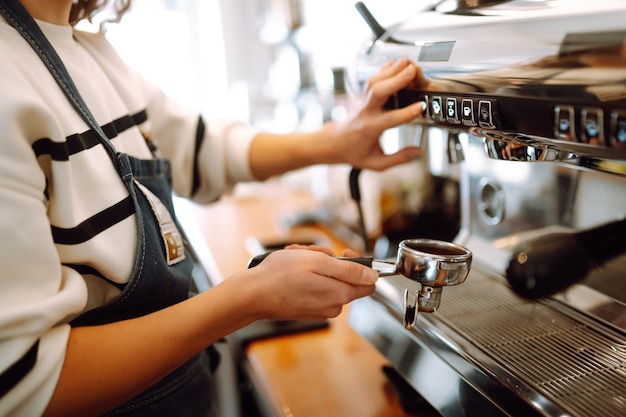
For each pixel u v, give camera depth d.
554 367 0.48
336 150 0.79
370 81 0.62
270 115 2.49
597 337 0.52
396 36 0.64
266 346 0.79
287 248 0.57
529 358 0.49
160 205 0.61
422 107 0.58
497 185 0.70
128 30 2.52
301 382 0.69
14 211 0.40
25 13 0.50
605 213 0.55
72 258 0.48
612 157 0.37
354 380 0.70
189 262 0.65
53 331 0.43
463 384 0.50
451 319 0.58
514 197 0.68
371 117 0.74
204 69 2.67
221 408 0.90
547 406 0.42
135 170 0.60
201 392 0.63
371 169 0.80
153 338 0.45
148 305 0.56
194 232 1.37
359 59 0.73
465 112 0.49
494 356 0.50
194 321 0.46
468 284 0.66
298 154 0.84
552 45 0.38
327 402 0.65
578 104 0.36
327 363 0.74
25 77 0.46
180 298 0.60
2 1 0.49
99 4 0.71
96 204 0.50
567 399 0.43
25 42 0.49
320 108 1.57
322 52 1.65
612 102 0.33
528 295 0.56
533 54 0.39
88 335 0.45
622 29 0.33
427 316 0.59
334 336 0.82
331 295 0.48
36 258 0.41
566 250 0.55
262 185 1.90
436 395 0.53
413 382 0.57
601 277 0.55
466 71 0.47
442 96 0.53
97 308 0.52
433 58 0.53
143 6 2.52
